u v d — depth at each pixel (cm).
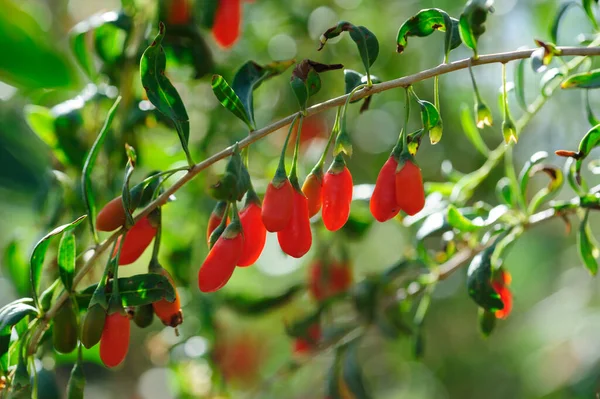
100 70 61
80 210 61
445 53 50
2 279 95
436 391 111
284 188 48
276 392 82
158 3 60
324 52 77
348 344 64
